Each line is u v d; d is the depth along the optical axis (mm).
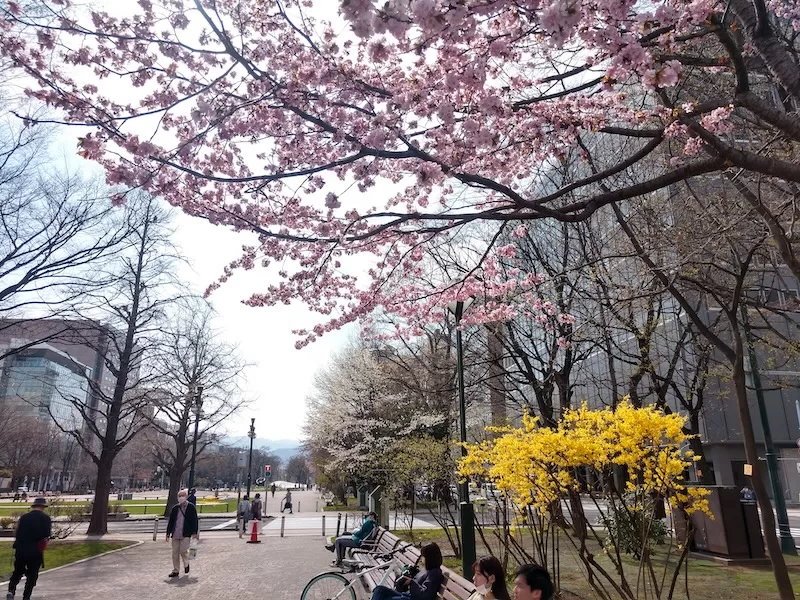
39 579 11398
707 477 13930
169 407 26875
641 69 4426
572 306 14922
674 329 16375
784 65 4918
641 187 5422
